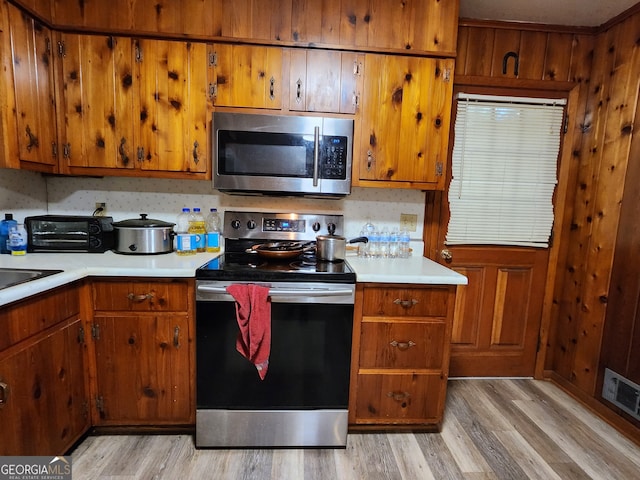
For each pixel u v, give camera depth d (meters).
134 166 1.72
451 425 1.81
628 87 1.84
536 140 2.17
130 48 1.65
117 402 1.57
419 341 1.61
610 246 1.91
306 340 1.53
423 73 1.75
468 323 2.32
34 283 1.18
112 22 1.63
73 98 1.66
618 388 1.82
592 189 2.06
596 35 2.08
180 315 1.53
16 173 1.75
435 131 1.79
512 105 2.13
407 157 1.79
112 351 1.53
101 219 1.79
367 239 1.92
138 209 2.05
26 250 1.71
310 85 1.72
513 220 2.23
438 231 2.22
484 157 2.17
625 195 1.83
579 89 2.12
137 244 1.76
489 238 2.24
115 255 1.75
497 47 2.08
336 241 1.76
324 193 1.76
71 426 1.44
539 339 2.33
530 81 2.10
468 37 2.06
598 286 1.99
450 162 2.16
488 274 2.28
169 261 1.63
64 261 1.56
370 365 1.61
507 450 1.63
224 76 1.69
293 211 2.10
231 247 1.99
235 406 1.56
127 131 1.70
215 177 1.69
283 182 1.72
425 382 1.65
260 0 1.67
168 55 1.67
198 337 1.50
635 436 1.71
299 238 2.02
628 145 1.82
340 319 1.52
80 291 1.47
